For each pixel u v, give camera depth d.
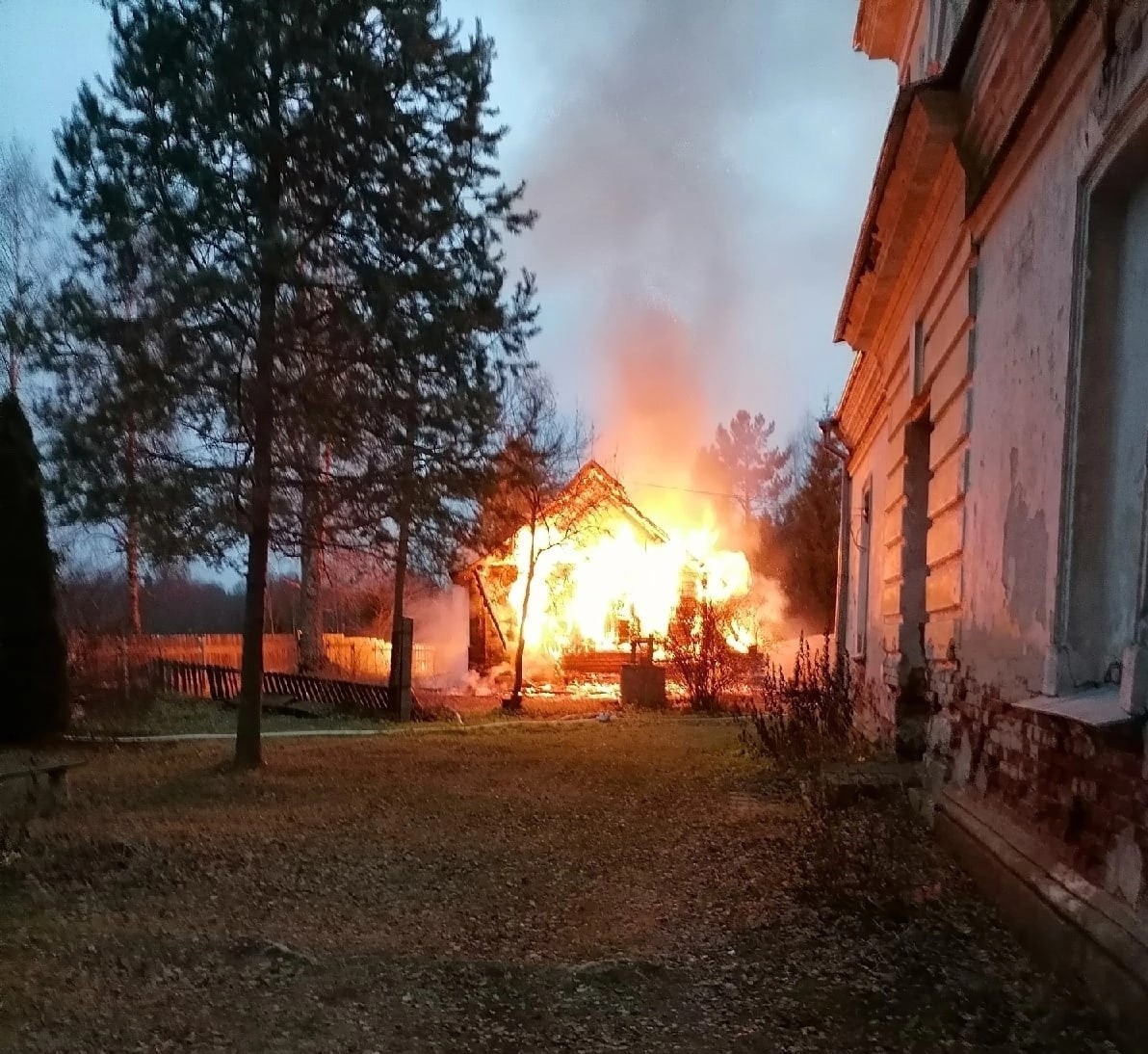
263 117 9.62
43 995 3.89
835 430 14.09
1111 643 3.81
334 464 10.71
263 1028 3.68
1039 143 4.57
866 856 5.53
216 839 6.81
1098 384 3.98
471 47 10.28
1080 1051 3.21
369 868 6.17
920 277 7.61
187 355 9.30
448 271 10.16
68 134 9.36
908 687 8.44
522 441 16.03
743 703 19.22
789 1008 3.85
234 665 23.34
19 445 12.16
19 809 7.38
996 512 5.21
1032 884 4.12
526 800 8.57
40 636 12.03
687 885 5.71
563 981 4.17
